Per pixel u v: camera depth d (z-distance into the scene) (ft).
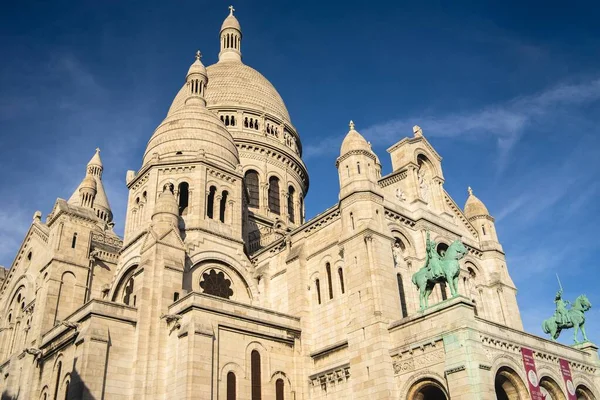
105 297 182.60
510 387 131.54
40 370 159.63
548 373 139.23
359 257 151.02
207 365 135.23
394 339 138.82
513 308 189.06
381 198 162.61
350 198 160.35
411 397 130.41
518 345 134.51
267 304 180.55
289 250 180.34
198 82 229.04
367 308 143.95
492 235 201.46
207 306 142.82
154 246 157.48
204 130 205.77
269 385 147.33
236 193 197.47
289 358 155.43
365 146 169.27
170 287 154.40
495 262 194.59
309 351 159.74
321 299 163.63
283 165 274.98
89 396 130.93
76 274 181.88
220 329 142.92
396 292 148.66
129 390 138.72
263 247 204.13
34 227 203.00
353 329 145.89
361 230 152.76
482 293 188.55
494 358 126.31
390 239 155.94
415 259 168.04
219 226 186.50
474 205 207.21
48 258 182.19
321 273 167.12
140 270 156.04
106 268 192.65
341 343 150.30
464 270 181.47
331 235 168.55
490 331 129.18
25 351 160.04
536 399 130.82
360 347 142.41
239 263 184.24
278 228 236.02
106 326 140.97
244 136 267.80
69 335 146.20
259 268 188.65
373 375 136.56
